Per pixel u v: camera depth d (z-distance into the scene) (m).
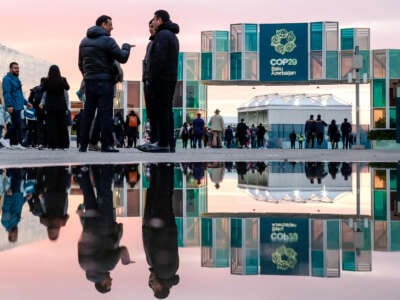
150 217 3.06
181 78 49.97
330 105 48.25
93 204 3.71
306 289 1.56
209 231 2.55
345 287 1.58
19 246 2.16
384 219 2.98
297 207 3.55
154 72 13.41
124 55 13.22
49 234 2.46
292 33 46.62
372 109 48.59
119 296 1.48
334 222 2.84
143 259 1.96
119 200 3.98
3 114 18.14
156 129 14.17
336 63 46.88
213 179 6.21
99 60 13.17
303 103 47.91
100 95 13.45
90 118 13.67
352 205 3.68
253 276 1.71
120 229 2.62
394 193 4.61
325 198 4.15
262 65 46.94
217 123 35.53
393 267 1.83
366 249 2.13
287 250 2.10
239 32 47.25
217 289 1.56
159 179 6.04
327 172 7.54
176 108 50.22
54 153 13.46
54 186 5.04
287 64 46.69
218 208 3.51
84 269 1.79
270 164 9.74
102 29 13.07
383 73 48.22
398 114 25.11
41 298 1.46
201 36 48.16
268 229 2.60
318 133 37.94
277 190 4.88
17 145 18.36
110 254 2.03
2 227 2.67
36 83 31.31
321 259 1.94
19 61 29.16
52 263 1.87
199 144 34.28
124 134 30.78
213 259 1.95
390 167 8.77
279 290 1.55
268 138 46.62
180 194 4.47
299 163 10.12
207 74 48.12
